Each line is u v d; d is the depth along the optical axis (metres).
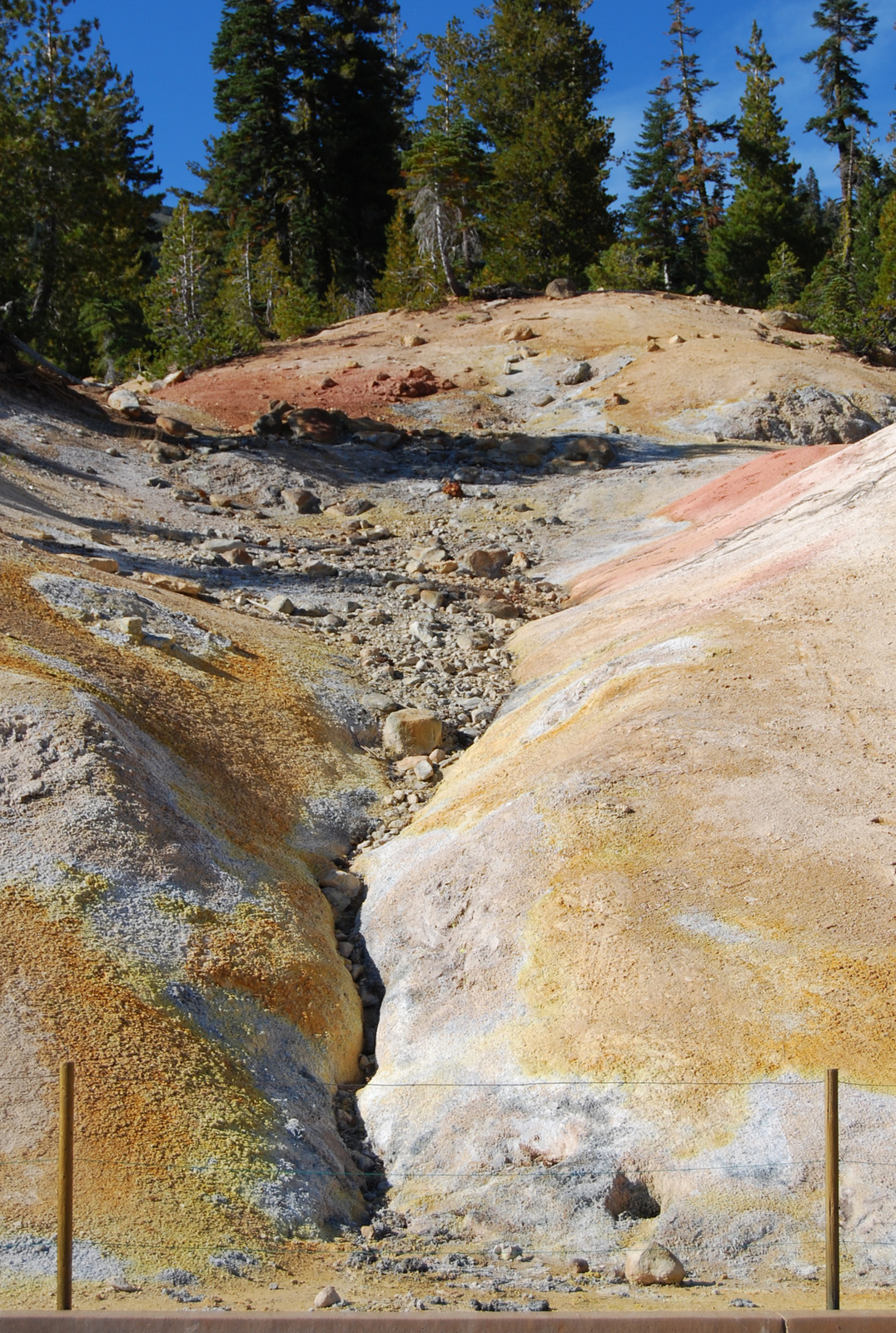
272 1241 7.50
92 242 43.62
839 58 75.75
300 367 43.84
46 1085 8.04
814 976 8.88
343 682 17.73
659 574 20.30
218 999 9.71
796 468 26.44
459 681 18.44
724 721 12.16
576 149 58.69
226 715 14.95
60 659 13.73
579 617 19.47
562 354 43.50
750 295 67.62
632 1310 6.27
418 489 31.38
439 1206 8.31
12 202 40.44
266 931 10.83
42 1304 6.06
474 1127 8.71
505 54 63.41
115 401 34.09
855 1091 7.97
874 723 11.87
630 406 38.47
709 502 26.70
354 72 66.38
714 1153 7.81
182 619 17.41
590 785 11.38
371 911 12.01
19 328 39.31
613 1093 8.37
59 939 9.49
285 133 64.75
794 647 13.45
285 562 24.03
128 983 9.30
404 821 14.23
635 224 75.12
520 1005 9.50
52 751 11.58
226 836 12.19
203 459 31.14
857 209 71.69
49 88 42.31
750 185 67.69
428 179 54.47
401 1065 9.82
